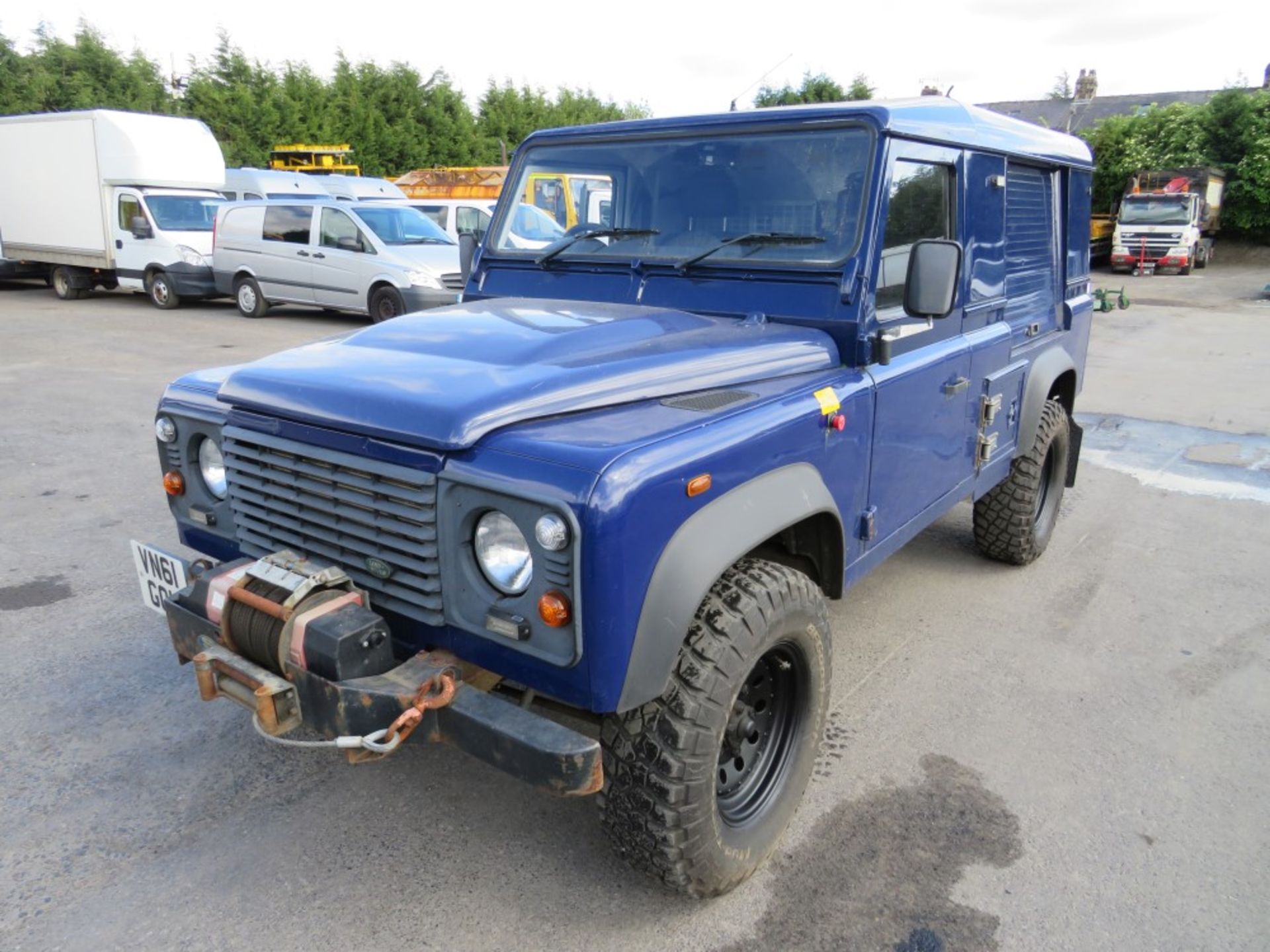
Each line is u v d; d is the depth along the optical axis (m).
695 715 2.29
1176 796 3.19
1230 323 16.45
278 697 2.29
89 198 15.97
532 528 2.08
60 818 2.98
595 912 2.63
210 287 15.62
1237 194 31.38
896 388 3.23
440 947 2.50
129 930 2.54
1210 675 4.03
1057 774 3.30
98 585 4.71
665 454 2.19
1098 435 8.24
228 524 2.98
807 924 2.59
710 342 2.86
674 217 3.47
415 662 2.30
